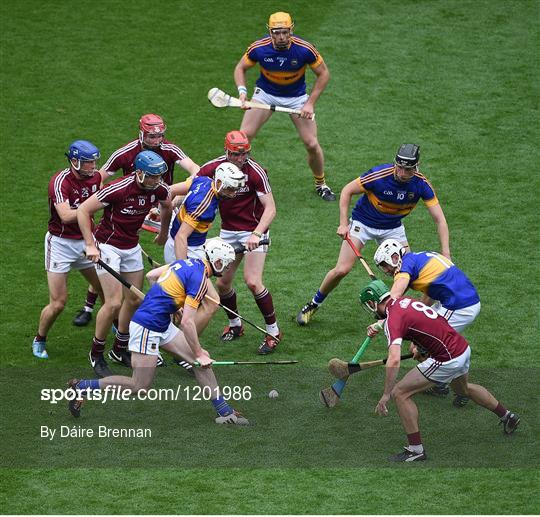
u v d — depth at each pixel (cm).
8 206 5053
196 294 3550
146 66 6291
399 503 3266
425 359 3672
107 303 3897
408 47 6500
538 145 5625
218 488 3347
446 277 3700
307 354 4122
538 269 4638
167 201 3947
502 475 3412
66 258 3966
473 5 6981
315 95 4991
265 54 4975
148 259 4341
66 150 5506
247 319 4350
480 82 6178
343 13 6850
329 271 4525
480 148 5600
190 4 6956
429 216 5069
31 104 5909
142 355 3616
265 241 4031
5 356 4072
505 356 4081
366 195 4206
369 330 3712
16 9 6831
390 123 5809
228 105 5031
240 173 3838
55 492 3325
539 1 7031
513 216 5041
